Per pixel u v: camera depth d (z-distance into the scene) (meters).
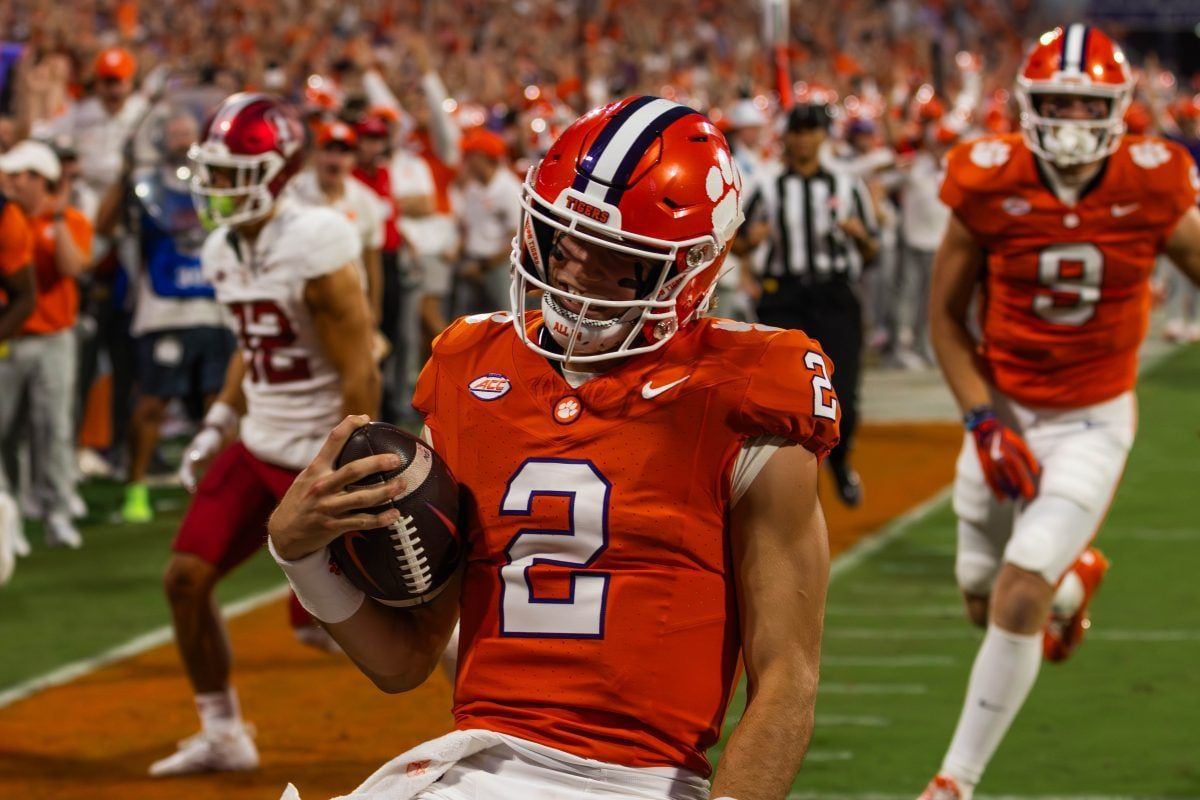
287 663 8.09
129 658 8.20
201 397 11.31
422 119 15.50
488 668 3.09
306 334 6.28
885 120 19.33
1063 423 6.08
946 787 5.69
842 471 11.29
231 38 22.45
